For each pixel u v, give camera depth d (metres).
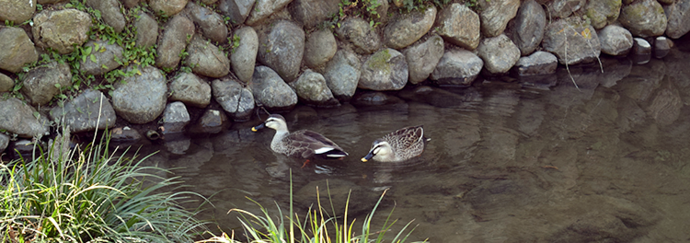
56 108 6.18
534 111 7.68
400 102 8.12
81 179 3.69
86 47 6.19
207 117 7.07
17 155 5.75
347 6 7.89
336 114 7.61
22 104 5.92
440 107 7.88
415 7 8.24
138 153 6.05
